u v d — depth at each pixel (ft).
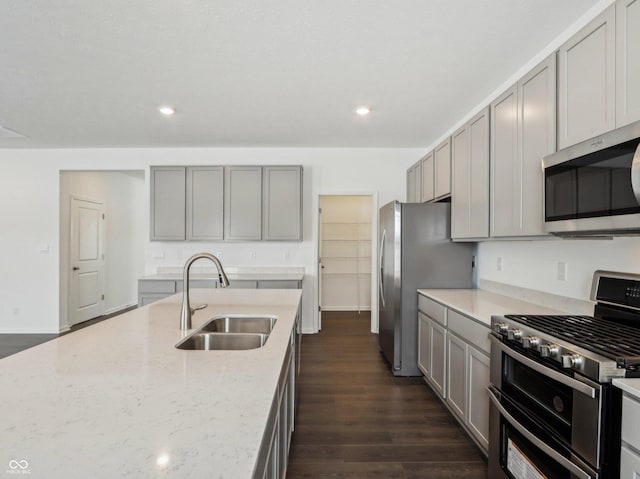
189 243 15.40
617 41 4.52
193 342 5.32
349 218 21.26
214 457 2.16
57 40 7.02
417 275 10.59
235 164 15.11
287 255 15.52
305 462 6.57
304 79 8.74
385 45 7.20
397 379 10.52
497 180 7.49
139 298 13.55
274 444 3.48
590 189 4.61
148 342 4.73
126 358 4.05
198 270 15.48
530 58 7.70
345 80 8.78
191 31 6.73
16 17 6.28
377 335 15.38
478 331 6.70
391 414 8.41
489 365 6.25
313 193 15.55
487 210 7.90
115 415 2.69
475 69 8.20
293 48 7.32
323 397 9.30
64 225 15.65
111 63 7.95
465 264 10.61
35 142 14.34
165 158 15.35
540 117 6.07
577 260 6.79
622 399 3.56
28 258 15.30
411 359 10.68
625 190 4.07
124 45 7.21
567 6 6.02
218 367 3.79
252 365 3.87
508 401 5.35
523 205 6.56
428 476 6.23
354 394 9.50
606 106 4.70
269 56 7.64
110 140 14.08
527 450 4.94
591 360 3.78
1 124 12.15
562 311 7.06
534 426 4.69
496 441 5.70
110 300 19.30
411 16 6.29
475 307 7.57
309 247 15.55
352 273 21.24
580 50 5.17
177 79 8.74
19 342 13.85
